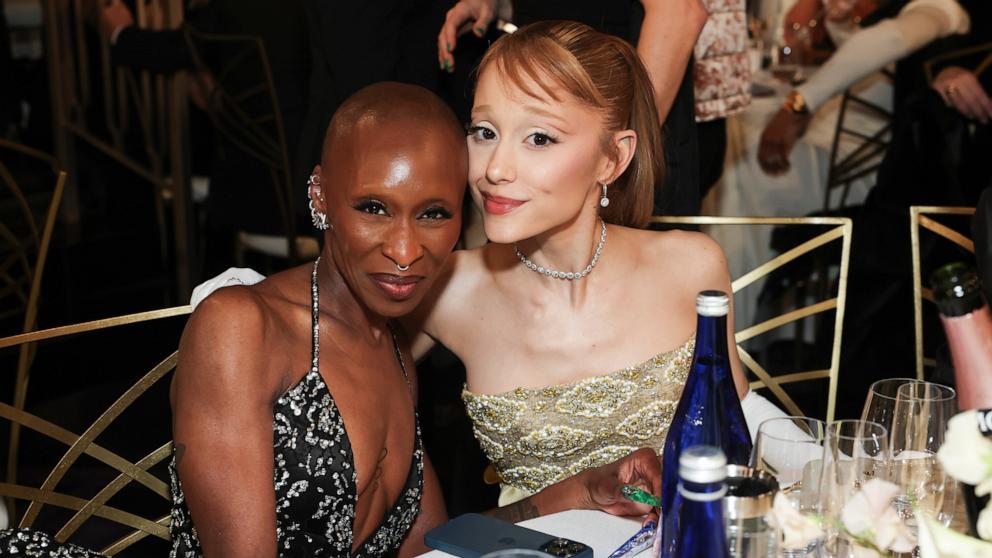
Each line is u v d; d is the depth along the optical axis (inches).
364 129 56.8
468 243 124.7
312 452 59.7
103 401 141.4
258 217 154.6
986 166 135.4
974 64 154.9
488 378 76.8
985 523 40.3
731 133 155.3
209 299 58.0
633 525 58.6
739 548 43.6
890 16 160.7
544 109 64.7
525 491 79.7
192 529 61.6
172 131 179.3
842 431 53.9
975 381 43.9
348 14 102.0
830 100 156.0
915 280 92.0
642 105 70.4
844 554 48.1
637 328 75.1
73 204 199.5
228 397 56.5
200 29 158.2
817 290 162.6
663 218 93.2
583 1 93.3
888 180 132.9
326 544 61.3
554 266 73.4
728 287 77.6
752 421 75.6
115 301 186.9
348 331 62.6
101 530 112.4
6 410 70.1
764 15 170.6
